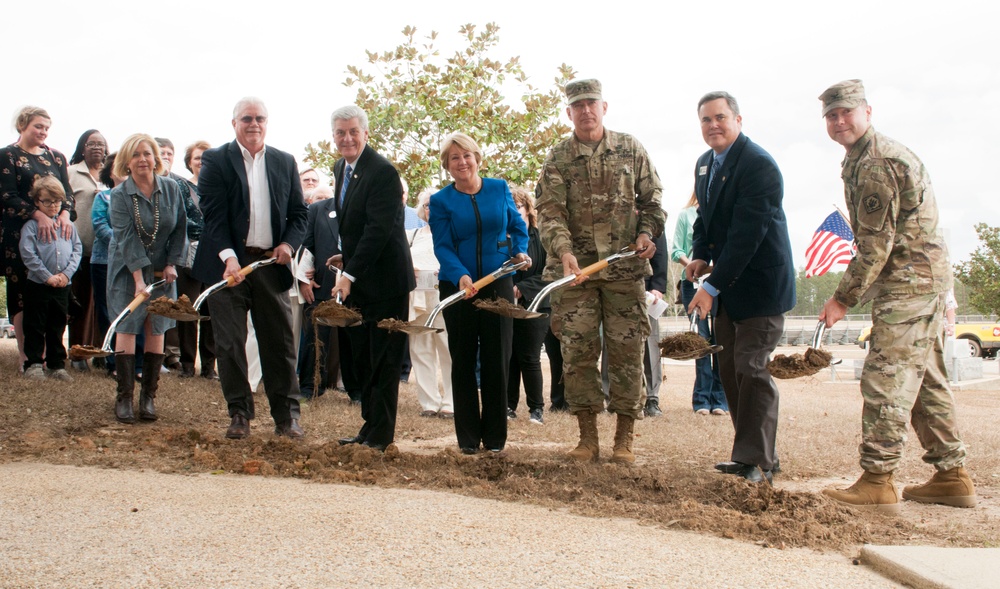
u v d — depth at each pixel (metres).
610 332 5.76
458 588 3.06
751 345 5.32
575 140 5.77
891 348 4.82
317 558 3.34
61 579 3.04
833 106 4.90
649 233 5.70
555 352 8.98
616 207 5.72
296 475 5.08
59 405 6.84
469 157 6.08
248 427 6.22
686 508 4.32
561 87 14.54
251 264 6.21
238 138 6.40
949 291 4.99
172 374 8.82
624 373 5.76
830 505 4.41
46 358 7.88
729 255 5.23
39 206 7.67
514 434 7.24
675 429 7.54
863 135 4.93
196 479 4.86
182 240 6.96
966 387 15.25
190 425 6.90
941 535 4.14
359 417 7.51
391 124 14.38
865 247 4.79
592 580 3.20
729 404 5.71
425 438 6.95
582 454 5.74
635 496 4.67
